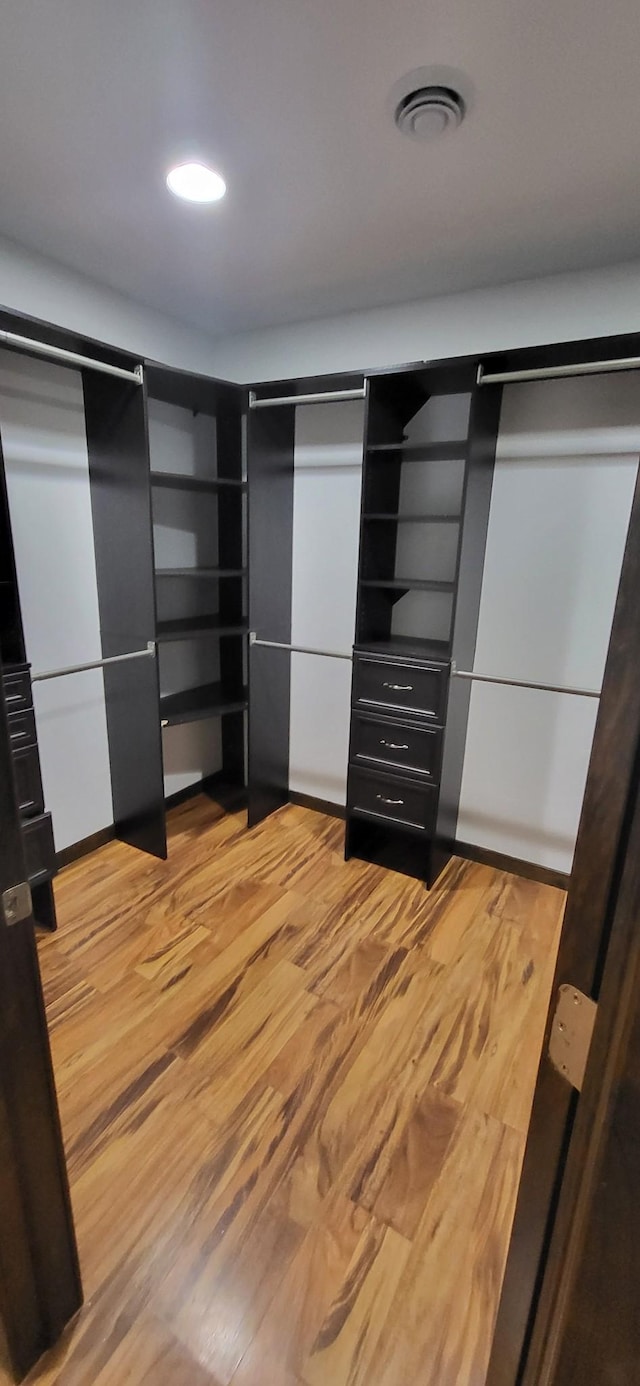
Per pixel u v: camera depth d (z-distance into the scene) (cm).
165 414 255
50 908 202
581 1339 46
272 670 275
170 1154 131
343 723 280
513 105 117
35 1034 84
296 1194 124
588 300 188
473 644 231
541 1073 55
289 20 98
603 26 98
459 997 180
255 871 245
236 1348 100
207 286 210
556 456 204
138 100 117
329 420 248
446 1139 137
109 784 261
